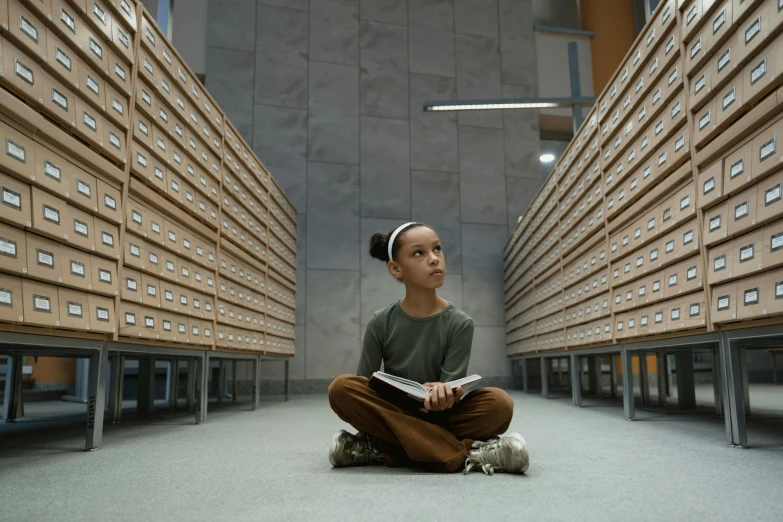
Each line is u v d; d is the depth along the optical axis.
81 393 7.45
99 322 2.82
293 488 1.80
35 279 2.34
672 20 3.15
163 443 3.13
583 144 5.02
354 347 9.03
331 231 9.29
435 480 1.89
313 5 9.87
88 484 1.97
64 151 2.57
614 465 2.22
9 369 4.77
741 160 2.49
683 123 3.13
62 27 2.54
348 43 9.92
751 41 2.40
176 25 9.31
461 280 9.70
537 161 10.30
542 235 6.84
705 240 2.83
